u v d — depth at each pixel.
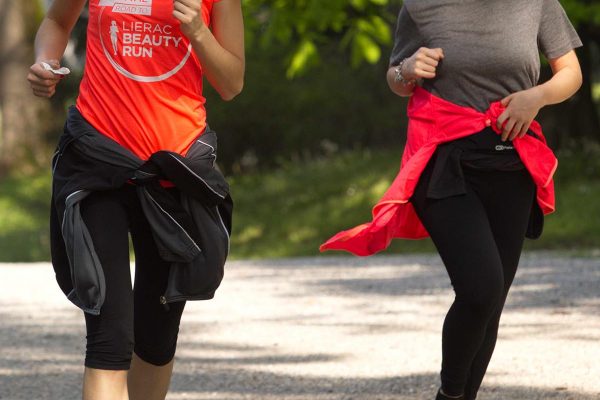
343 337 17.44
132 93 8.75
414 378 14.11
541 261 27.69
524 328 17.41
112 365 8.57
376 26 31.48
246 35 32.75
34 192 54.06
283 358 15.86
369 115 55.00
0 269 31.39
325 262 30.62
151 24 8.73
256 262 31.56
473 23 10.11
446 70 10.17
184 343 17.39
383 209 10.17
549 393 12.87
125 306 8.66
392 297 22.06
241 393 13.66
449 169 9.99
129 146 8.77
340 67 54.84
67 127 8.94
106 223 8.74
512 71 10.12
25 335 18.86
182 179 8.74
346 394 13.37
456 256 9.77
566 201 38.59
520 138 10.08
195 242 8.92
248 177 50.75
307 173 48.62
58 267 9.02
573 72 10.37
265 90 54.19
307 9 31.81
